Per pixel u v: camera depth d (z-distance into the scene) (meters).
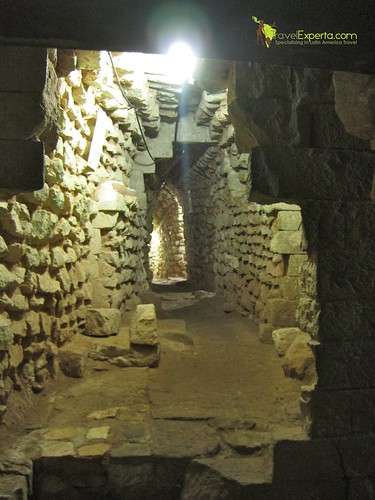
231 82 2.99
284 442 2.92
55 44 1.47
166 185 12.93
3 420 3.28
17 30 1.40
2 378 3.23
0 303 3.17
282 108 2.94
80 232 5.12
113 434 3.34
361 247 2.97
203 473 2.96
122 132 6.91
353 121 1.97
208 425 3.55
